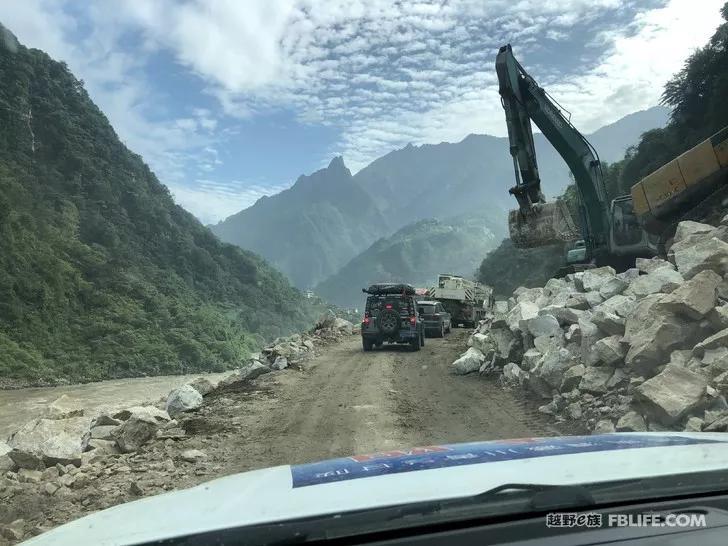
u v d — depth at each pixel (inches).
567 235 770.2
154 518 72.8
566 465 81.4
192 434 398.6
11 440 353.7
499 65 779.4
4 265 3437.5
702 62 2266.2
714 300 316.8
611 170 3193.9
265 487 82.5
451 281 1461.6
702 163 697.6
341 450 335.3
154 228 6466.5
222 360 4256.9
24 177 5152.6
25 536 230.4
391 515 64.4
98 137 6820.9
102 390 2239.2
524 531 64.0
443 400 463.2
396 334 840.3
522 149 777.6
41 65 6520.7
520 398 436.8
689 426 249.0
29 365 2837.1
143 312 4192.9
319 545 63.3
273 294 7578.7
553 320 474.3
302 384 583.8
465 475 78.2
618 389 338.3
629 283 450.6
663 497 69.4
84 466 327.0
